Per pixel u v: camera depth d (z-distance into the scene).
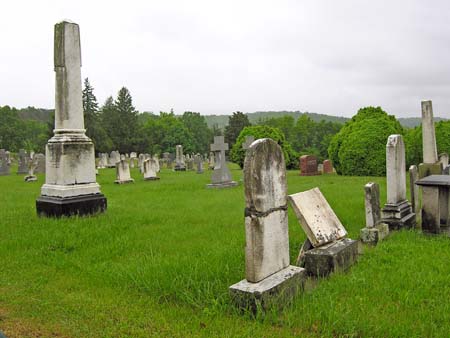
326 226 6.17
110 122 66.81
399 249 6.75
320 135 84.19
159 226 8.44
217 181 17.52
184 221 9.04
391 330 3.72
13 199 13.04
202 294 4.60
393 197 8.77
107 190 16.31
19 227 8.09
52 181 9.43
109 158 43.59
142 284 4.98
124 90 73.00
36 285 5.13
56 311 4.32
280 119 93.75
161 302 4.62
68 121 9.52
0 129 72.75
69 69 9.59
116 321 4.09
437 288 4.84
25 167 28.86
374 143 21.84
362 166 22.14
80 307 4.41
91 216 9.30
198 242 7.10
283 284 4.46
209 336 3.72
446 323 3.88
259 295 4.12
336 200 11.91
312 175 24.09
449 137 21.41
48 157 9.52
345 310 4.20
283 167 4.94
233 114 64.56
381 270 5.61
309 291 4.90
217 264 5.46
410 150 21.77
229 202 12.06
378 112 24.38
